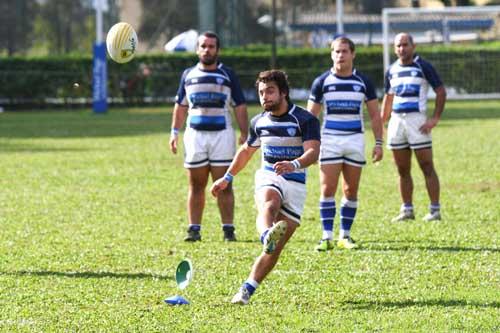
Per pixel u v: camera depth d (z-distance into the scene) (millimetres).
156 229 37625
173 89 137250
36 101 134750
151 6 165875
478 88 131625
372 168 57688
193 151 34875
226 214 35312
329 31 178000
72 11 159125
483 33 163000
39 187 50500
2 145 75938
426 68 39375
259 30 173625
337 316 23656
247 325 22859
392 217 40125
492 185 49406
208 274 28766
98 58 120438
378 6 186750
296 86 137875
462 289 26516
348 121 33531
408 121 39031
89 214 41438
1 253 32406
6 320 23500
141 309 24516
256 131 25797
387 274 28531
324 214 32969
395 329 22359
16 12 153750
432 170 39281
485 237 34812
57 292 26469
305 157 24844
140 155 67312
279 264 30109
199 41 35156
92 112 124125
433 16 163125
